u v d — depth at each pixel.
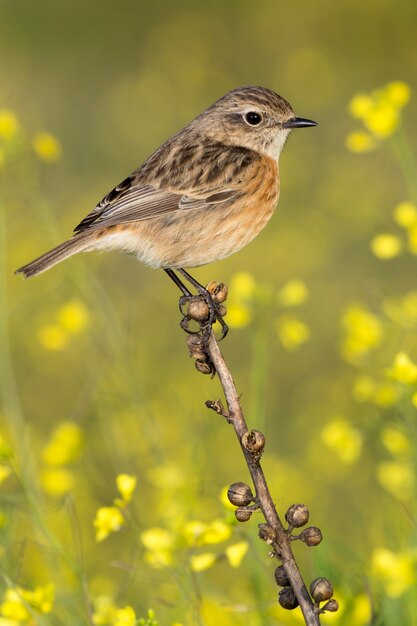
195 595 8.73
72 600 9.34
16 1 31.50
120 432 12.51
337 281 19.95
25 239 17.89
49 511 9.88
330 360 17.97
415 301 11.80
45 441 14.93
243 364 17.69
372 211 19.36
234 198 11.07
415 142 23.55
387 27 30.48
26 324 17.11
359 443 11.54
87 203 21.77
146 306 18.48
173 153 11.29
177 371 15.89
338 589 9.17
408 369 9.58
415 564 8.55
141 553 9.44
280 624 9.05
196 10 32.12
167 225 10.95
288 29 31.22
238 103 11.71
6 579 8.43
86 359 13.19
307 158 24.08
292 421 15.86
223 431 13.59
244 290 11.91
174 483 10.78
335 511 12.58
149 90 27.44
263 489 6.34
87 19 31.83
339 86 28.58
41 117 27.02
